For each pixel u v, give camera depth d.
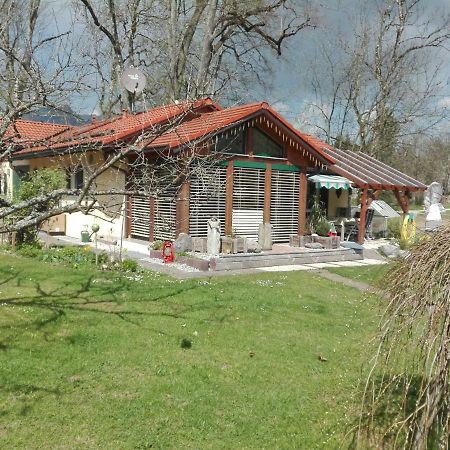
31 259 11.18
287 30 27.80
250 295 8.88
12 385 4.73
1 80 6.00
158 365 5.43
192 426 4.27
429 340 3.02
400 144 34.06
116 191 5.68
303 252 13.65
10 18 6.19
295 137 15.19
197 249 12.94
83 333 6.23
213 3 25.64
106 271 10.16
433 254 3.39
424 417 3.06
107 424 4.20
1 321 6.46
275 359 5.85
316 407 4.71
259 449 4.01
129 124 15.16
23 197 12.23
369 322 7.52
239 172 14.53
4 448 3.79
